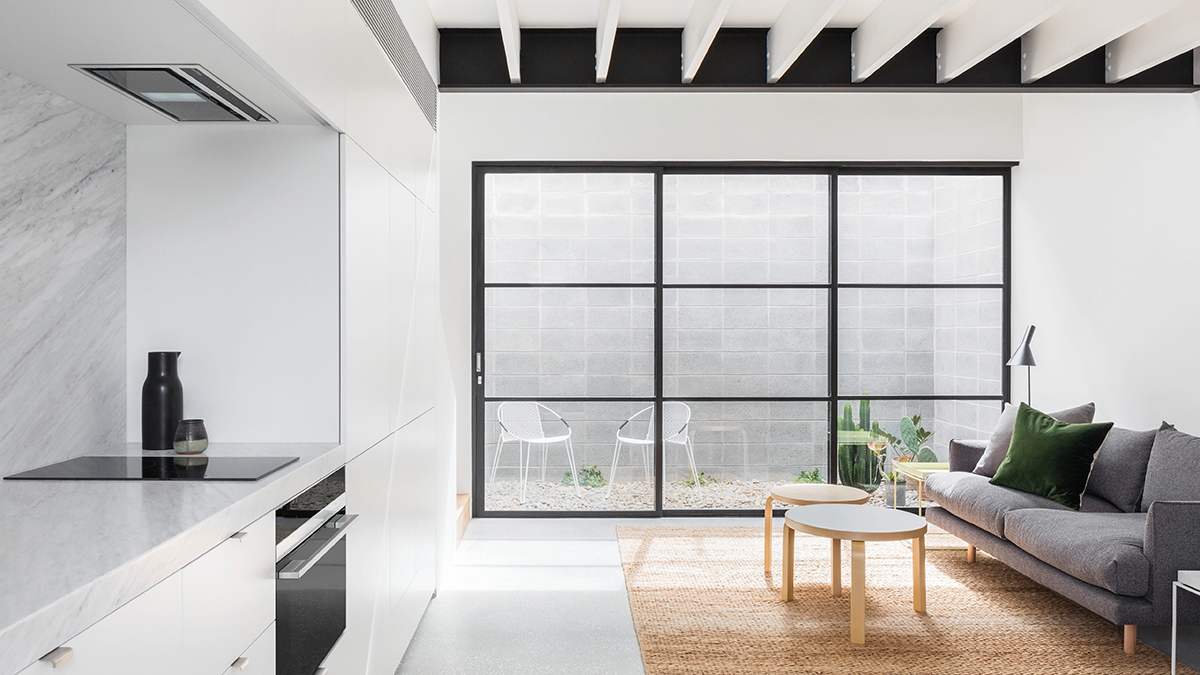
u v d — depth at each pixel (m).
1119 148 4.47
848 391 5.58
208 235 2.31
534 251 5.50
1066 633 3.37
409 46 3.23
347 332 2.31
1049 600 3.80
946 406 5.61
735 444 5.57
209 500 1.58
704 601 3.79
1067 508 3.92
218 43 1.60
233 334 2.31
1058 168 5.04
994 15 3.45
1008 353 5.61
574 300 5.51
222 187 2.31
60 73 1.82
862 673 2.97
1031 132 5.36
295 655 1.89
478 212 5.48
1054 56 3.71
